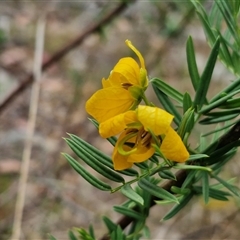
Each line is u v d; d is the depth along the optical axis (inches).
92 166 6.8
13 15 24.9
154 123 6.1
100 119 6.5
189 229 16.9
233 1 7.6
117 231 7.8
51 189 18.0
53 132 20.7
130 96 6.5
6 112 21.5
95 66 23.7
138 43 22.1
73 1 26.1
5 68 23.2
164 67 23.4
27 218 17.4
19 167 18.5
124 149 6.5
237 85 7.1
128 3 15.6
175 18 18.3
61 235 17.0
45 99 22.1
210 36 7.7
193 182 7.5
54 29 25.0
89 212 17.8
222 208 16.7
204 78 7.0
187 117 6.6
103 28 15.9
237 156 17.1
